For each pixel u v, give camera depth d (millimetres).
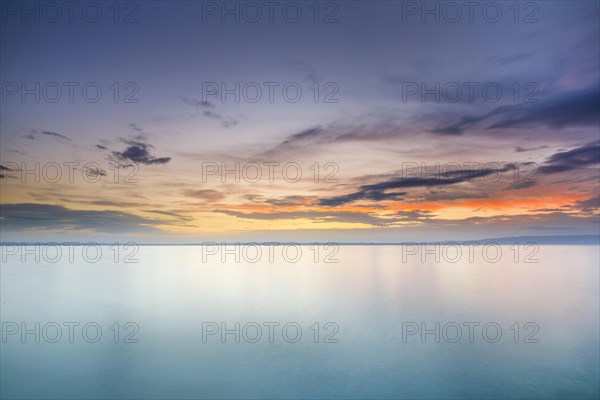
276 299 17922
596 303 16812
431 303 16891
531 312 15281
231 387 8664
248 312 15461
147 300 17734
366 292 19578
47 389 8523
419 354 10797
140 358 10422
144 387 8617
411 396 8242
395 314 15055
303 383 8883
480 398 8180
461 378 9195
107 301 17531
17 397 8125
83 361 10211
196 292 19797
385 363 10078
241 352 10898
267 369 9703
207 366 9898
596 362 10172
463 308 15992
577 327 13242
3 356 10547
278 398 8078
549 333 12656
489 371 9602
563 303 16781
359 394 8344
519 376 9266
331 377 9242
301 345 11547
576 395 8250
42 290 20422
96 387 8594
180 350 11102
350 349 11188
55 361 10219
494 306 16281
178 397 8148
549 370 9625
